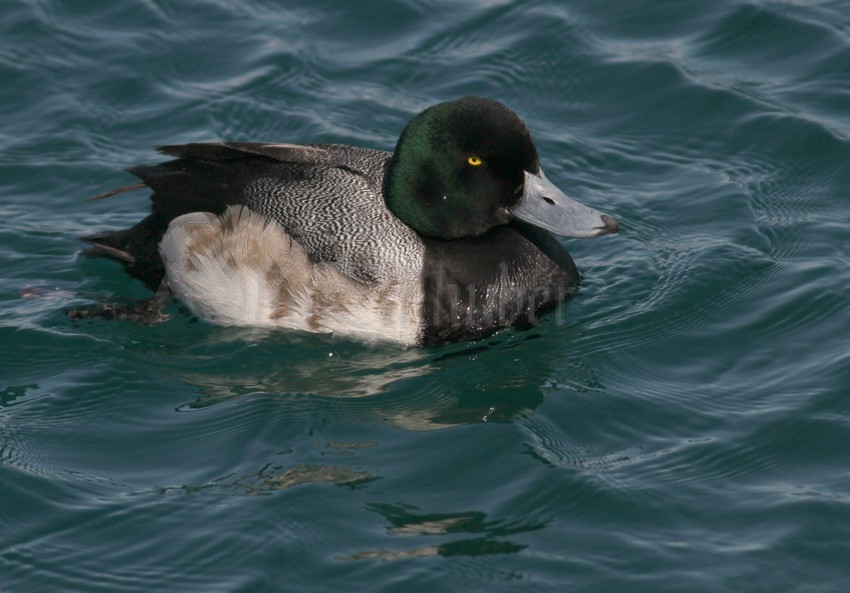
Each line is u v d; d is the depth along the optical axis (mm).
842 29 14875
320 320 10641
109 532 8641
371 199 10906
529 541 8531
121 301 11398
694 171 13383
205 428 9820
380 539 8523
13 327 10977
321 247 10586
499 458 9383
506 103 14328
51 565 8352
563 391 10250
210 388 10367
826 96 14070
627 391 10219
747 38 14945
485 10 15555
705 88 14297
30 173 13195
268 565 8289
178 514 8781
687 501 8906
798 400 9945
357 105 14148
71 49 14836
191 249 10859
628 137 13906
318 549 8422
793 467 9266
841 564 8281
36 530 8672
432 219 10750
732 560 8320
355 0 15656
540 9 15523
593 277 11898
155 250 11234
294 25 15336
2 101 14117
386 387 10359
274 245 10562
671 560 8336
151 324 11117
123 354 10750
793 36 14875
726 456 9383
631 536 8578
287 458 9406
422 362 10688
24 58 14664
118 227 12516
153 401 10188
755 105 14016
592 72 14664
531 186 10703
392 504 8883
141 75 14523
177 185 11062
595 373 10500
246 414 9961
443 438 9633
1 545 8539
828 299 11203
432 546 8461
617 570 8258
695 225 12594
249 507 8820
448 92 14391
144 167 11430
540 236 11289
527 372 10547
